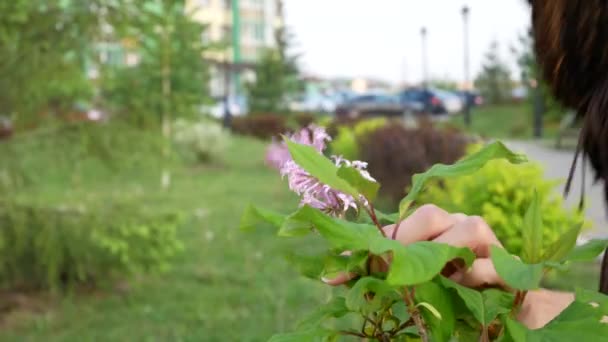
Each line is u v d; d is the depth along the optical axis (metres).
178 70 10.72
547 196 4.82
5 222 6.23
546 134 27.08
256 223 0.73
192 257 8.45
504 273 0.63
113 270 6.57
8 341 5.66
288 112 40.84
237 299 6.69
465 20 33.75
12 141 6.34
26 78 6.09
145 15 6.42
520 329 0.64
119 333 5.84
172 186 14.45
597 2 0.80
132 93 6.64
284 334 0.72
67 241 6.26
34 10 6.12
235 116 33.22
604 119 0.80
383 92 43.00
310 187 0.74
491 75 41.94
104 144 6.36
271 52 41.44
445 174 0.71
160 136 6.70
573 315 0.65
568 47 0.84
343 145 12.03
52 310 6.34
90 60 6.40
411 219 0.77
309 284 6.88
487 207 4.75
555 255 0.69
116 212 6.47
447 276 0.74
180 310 6.40
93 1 6.21
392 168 10.10
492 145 0.70
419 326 0.70
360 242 0.65
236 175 16.98
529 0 0.91
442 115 37.41
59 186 7.36
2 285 6.43
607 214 0.83
